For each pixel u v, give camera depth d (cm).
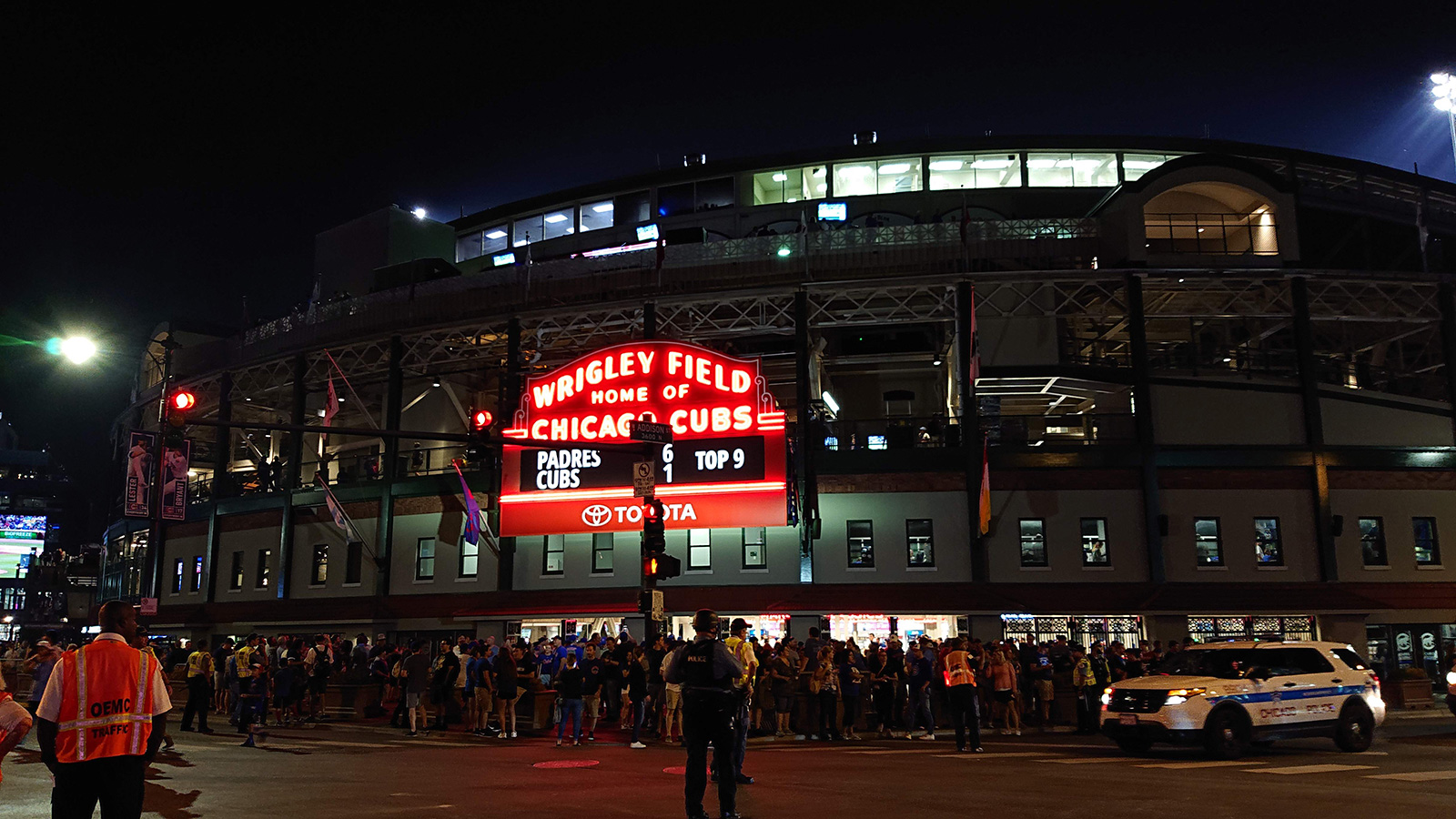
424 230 5528
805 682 2328
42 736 659
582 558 3862
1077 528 3594
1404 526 3647
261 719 2166
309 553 4422
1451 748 1898
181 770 1545
